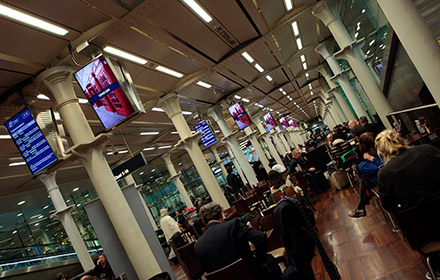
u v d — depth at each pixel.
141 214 6.34
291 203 2.97
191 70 10.70
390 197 2.38
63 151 6.05
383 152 2.48
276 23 10.55
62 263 12.20
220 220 2.98
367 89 9.93
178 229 9.11
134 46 7.40
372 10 7.65
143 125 14.33
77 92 8.38
